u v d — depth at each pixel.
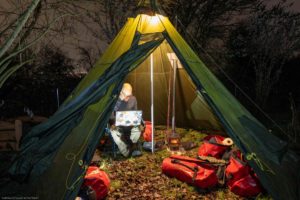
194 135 7.31
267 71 10.92
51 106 11.16
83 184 3.87
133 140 5.82
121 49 5.38
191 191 4.38
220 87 5.10
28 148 4.44
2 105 9.36
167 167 4.83
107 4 9.89
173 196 4.21
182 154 5.98
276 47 10.80
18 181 4.03
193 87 7.02
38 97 10.99
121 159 5.70
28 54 5.88
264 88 10.80
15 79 9.33
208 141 5.55
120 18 10.54
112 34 10.70
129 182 4.66
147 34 5.20
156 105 8.00
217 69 12.41
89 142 3.87
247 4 12.02
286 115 11.08
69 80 11.71
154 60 7.34
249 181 4.20
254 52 11.37
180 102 7.57
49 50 9.30
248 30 12.22
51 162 4.00
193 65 4.95
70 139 4.14
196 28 12.45
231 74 12.77
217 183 4.46
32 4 3.60
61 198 3.42
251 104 11.16
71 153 3.88
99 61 5.73
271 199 4.10
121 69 4.50
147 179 4.77
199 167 4.53
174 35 5.39
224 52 13.02
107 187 4.11
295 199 3.82
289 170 4.34
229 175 4.38
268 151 4.37
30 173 4.02
